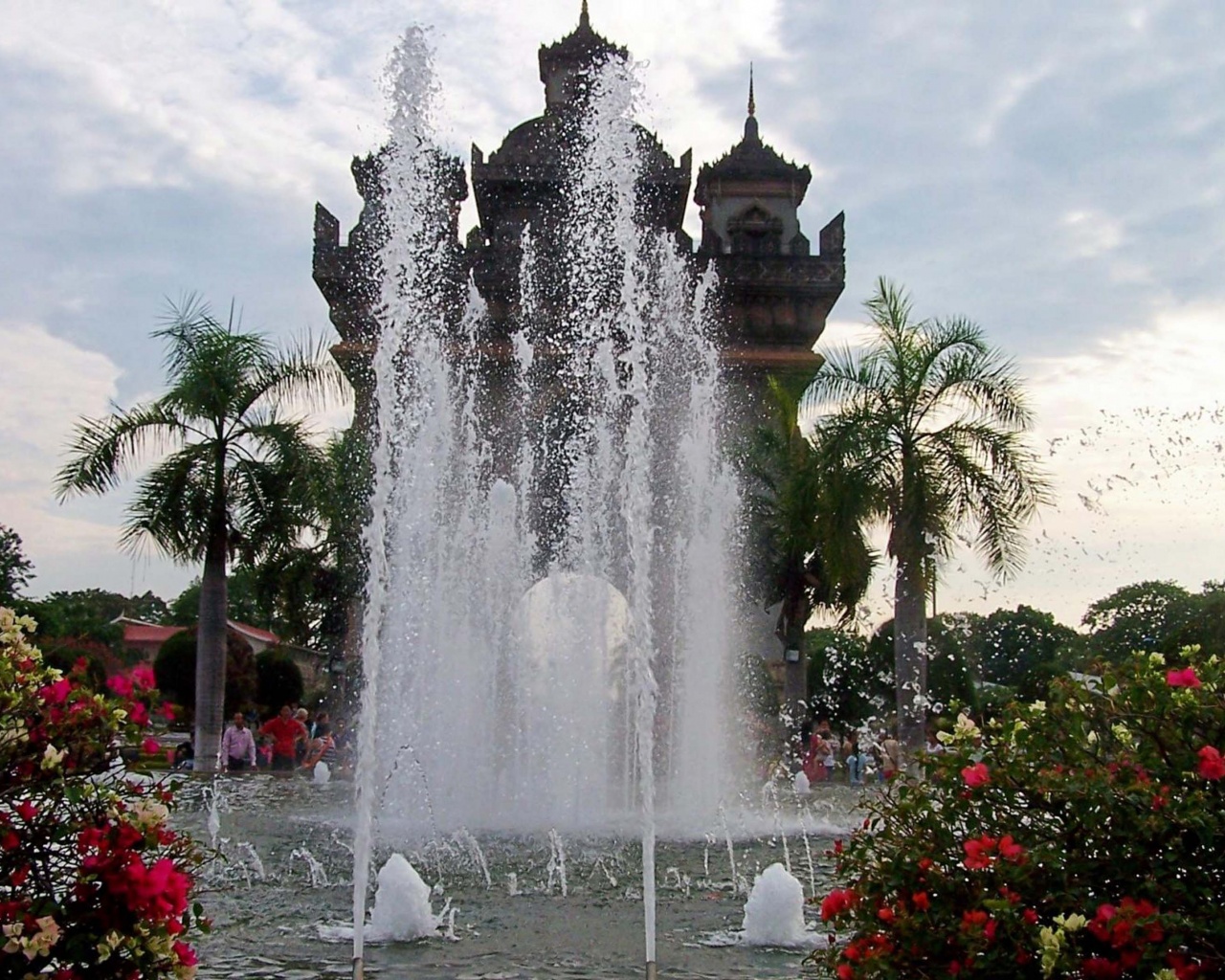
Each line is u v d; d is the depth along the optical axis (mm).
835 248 40156
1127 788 5461
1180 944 4945
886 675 38156
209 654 26203
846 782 27453
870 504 24516
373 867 12891
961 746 6121
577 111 40656
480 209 41156
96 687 6055
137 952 5238
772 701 32781
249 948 8945
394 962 8586
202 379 25922
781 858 13922
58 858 5391
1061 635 47344
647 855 9305
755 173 44219
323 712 32406
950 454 24359
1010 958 5227
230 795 20594
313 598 34281
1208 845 5281
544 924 10016
